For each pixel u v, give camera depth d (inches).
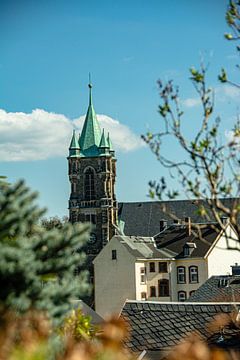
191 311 953.5
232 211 490.0
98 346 357.7
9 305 363.9
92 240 5531.5
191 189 491.5
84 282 397.1
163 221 5359.3
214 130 499.5
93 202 5639.8
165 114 502.9
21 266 363.9
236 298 2455.7
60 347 368.2
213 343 848.3
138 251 4333.2
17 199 384.2
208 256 4301.2
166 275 4362.7
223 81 522.0
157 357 848.3
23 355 295.1
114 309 4279.0
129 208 5802.2
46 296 375.2
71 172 5679.1
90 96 5949.8
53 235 384.8
